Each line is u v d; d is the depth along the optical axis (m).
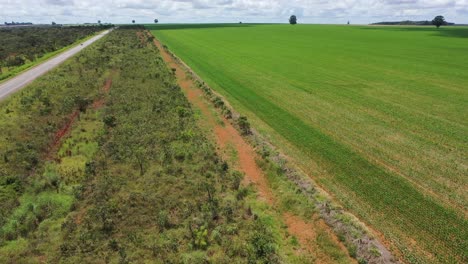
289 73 58.69
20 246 16.73
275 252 15.93
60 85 46.06
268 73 58.78
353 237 16.72
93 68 57.56
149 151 26.03
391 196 20.47
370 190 21.17
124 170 23.44
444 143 28.23
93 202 20.05
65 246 16.48
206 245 16.48
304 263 15.48
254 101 41.19
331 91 45.72
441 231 17.30
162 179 22.11
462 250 15.97
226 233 17.30
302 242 16.97
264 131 31.36
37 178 22.88
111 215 18.67
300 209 19.33
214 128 31.91
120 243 16.75
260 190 21.73
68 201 20.34
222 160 25.22
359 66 65.38
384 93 44.44
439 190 21.06
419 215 18.61
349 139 29.22
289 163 24.48
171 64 64.88
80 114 35.38
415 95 43.31
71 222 18.22
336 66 65.50
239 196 20.70
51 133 30.42
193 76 53.16
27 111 35.75
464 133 30.30
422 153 26.34
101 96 41.56
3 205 19.78
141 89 43.00
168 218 18.36
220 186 21.58
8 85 50.16
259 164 24.73
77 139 29.36
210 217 18.41
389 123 33.06
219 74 58.09
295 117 35.09
